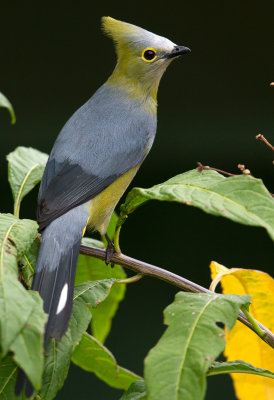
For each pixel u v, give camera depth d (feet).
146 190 17.40
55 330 17.61
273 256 65.92
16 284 15.28
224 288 22.59
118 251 21.34
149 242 68.33
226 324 16.99
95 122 27.58
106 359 22.25
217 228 75.61
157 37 30.63
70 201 24.40
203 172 17.80
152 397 15.25
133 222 76.48
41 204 23.71
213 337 16.42
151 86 30.30
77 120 27.45
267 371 18.40
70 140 26.30
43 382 17.80
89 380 50.52
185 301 17.63
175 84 93.45
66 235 22.58
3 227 17.78
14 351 13.71
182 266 61.41
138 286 63.41
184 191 17.03
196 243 69.26
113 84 30.19
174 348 16.15
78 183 25.12
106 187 26.23
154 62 29.96
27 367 13.64
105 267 25.14
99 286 19.90
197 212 80.69
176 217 79.20
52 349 18.15
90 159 25.90
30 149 25.54
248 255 66.28
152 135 29.81
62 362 18.01
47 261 21.22
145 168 84.43
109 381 22.80
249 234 74.23
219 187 16.97
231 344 22.24
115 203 27.40
